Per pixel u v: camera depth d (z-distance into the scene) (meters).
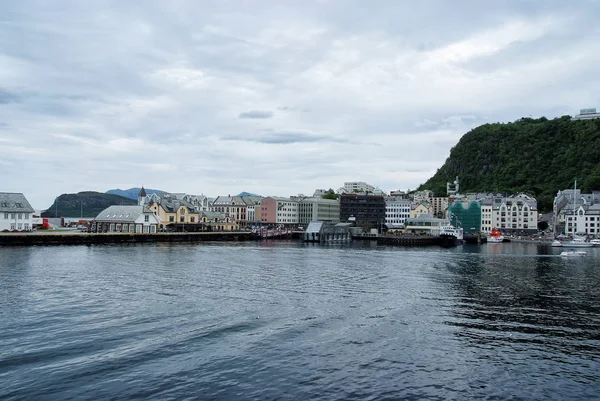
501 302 59.62
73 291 61.09
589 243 189.88
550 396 31.81
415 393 31.84
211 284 69.19
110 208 192.38
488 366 36.72
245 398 30.64
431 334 44.66
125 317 48.41
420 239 199.00
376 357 38.19
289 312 52.09
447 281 77.25
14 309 50.72
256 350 39.19
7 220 156.50
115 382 32.50
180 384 32.44
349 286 70.44
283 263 102.06
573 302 60.09
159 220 195.50
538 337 44.31
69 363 35.59
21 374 33.47
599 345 42.12
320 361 37.06
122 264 91.00
